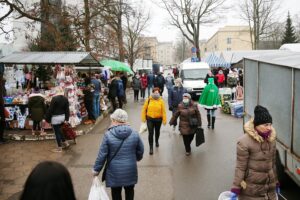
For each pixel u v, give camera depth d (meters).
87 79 16.88
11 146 11.52
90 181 8.12
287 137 6.57
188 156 10.20
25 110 13.56
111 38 26.27
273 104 7.39
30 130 13.48
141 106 23.11
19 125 13.57
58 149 10.78
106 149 5.55
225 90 19.88
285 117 6.67
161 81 25.83
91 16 24.81
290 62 6.67
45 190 2.30
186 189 7.56
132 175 5.61
